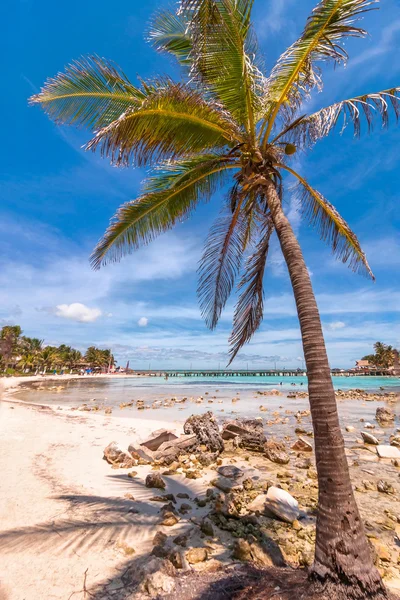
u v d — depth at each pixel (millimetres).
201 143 4238
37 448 7922
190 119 3936
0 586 2822
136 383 57188
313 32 3629
